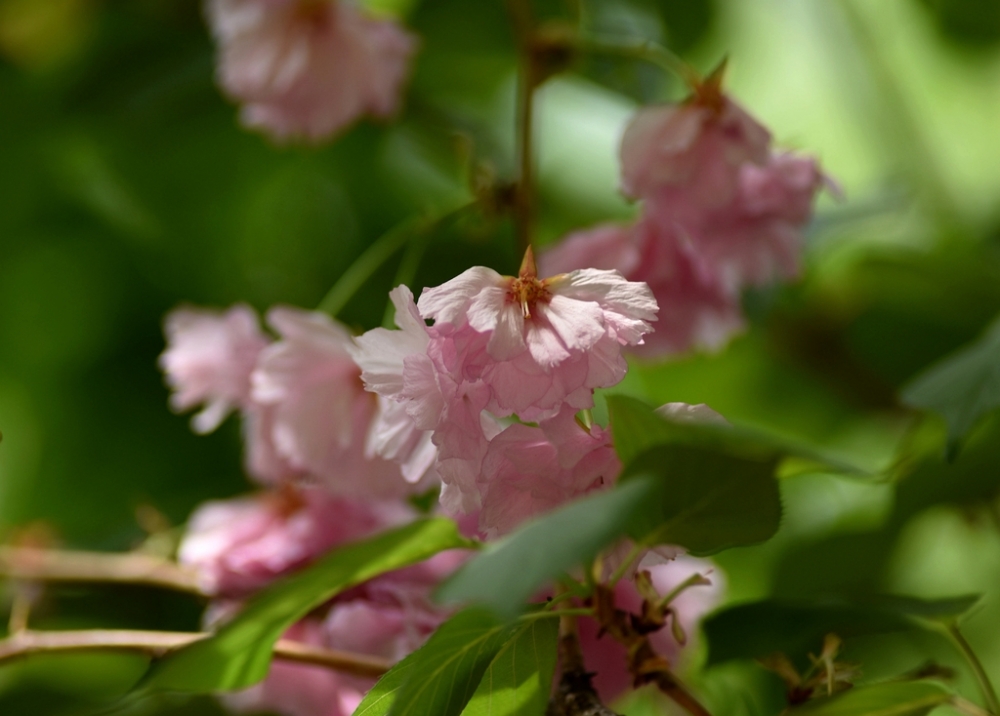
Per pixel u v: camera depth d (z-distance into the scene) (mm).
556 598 728
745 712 816
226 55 867
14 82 978
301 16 867
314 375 799
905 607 765
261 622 758
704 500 703
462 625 719
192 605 881
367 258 867
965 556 938
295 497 828
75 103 969
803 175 817
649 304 718
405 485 798
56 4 977
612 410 698
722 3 983
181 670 754
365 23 872
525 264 722
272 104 871
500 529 720
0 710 896
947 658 850
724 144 796
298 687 807
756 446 688
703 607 804
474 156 916
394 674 724
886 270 967
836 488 953
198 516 837
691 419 708
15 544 886
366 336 723
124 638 778
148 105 955
